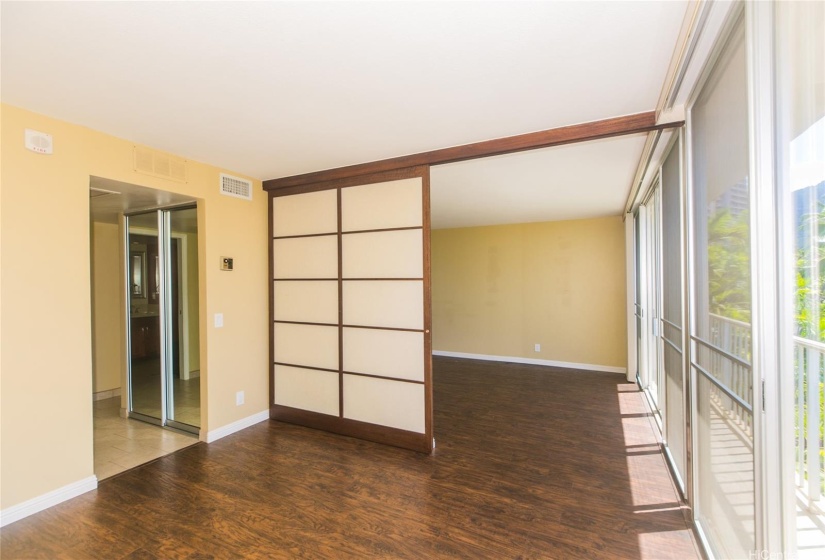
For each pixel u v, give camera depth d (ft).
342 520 7.02
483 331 21.80
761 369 4.12
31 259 7.28
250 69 5.90
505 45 5.33
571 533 6.63
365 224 10.77
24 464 7.16
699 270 6.61
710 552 5.89
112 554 6.17
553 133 8.29
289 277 12.02
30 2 4.35
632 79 6.27
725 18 4.39
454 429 11.53
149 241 11.98
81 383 7.97
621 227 18.67
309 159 10.28
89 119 7.66
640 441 10.55
